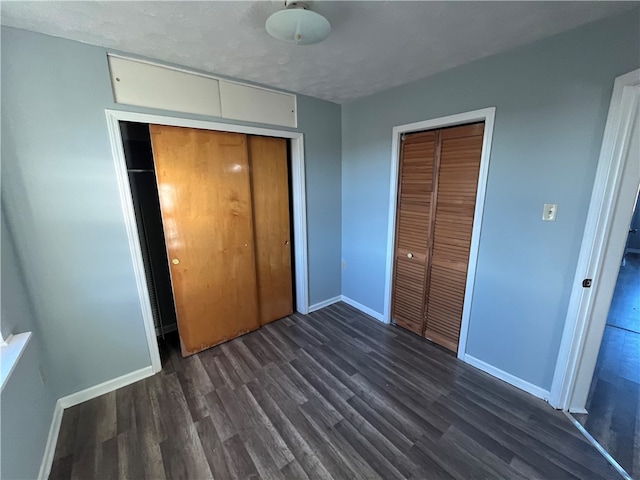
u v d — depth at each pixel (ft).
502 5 4.13
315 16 3.94
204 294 7.83
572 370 5.49
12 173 4.93
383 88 8.02
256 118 7.73
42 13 4.27
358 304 10.61
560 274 5.49
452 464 4.68
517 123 5.71
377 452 4.91
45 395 5.23
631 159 4.55
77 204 5.60
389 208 8.67
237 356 7.76
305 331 9.06
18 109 4.88
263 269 9.17
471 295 7.01
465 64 6.31
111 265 6.14
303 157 9.00
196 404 6.04
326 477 4.50
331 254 10.61
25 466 4.03
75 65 5.26
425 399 6.12
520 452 4.87
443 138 7.11
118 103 5.76
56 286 5.56
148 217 8.05
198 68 6.57
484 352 6.97
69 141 5.37
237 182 7.89
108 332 6.29
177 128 6.71
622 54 4.40
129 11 4.24
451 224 7.27
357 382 6.68
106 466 4.72
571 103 4.99
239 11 4.28
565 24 4.70
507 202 6.07
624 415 5.59
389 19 4.52
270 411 5.84
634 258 16.97
